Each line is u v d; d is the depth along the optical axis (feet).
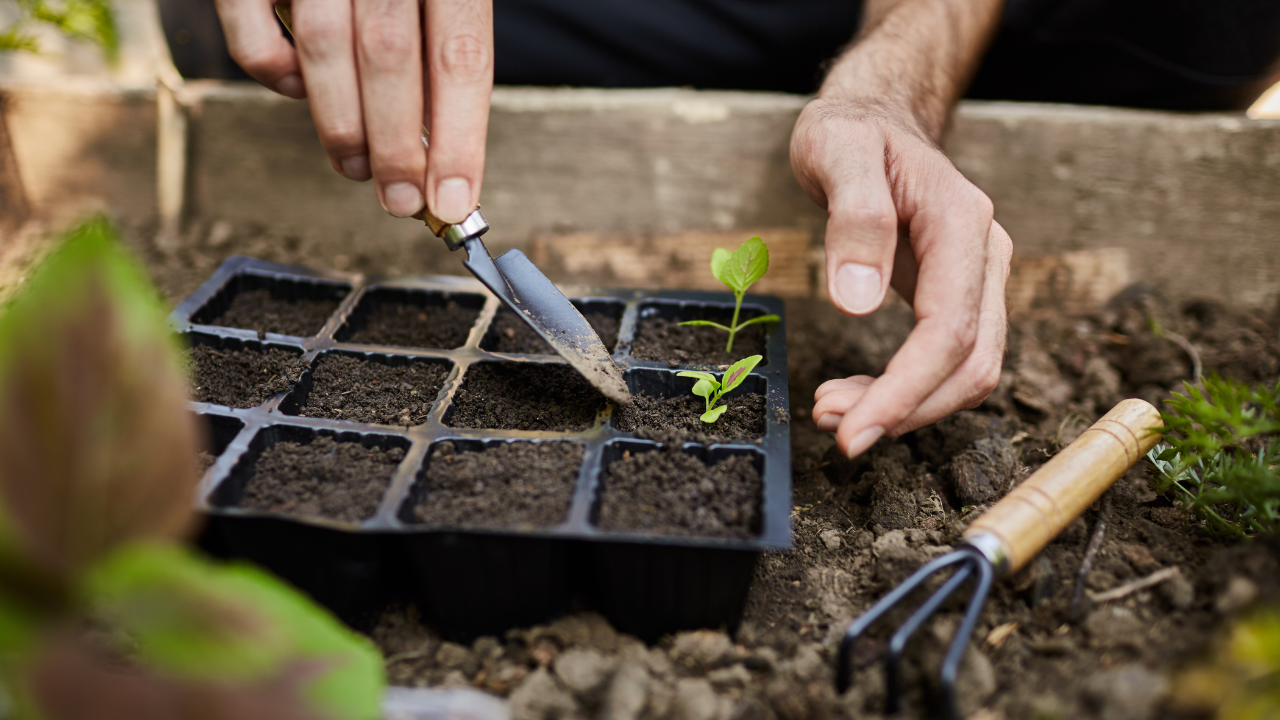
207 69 2.19
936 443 1.68
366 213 2.12
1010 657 1.37
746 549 1.34
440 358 1.64
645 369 1.61
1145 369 1.85
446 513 1.39
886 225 1.47
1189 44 1.99
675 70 2.23
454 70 1.46
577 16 2.14
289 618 1.12
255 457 1.49
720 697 1.36
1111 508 1.54
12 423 1.11
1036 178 1.97
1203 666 1.31
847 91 1.73
